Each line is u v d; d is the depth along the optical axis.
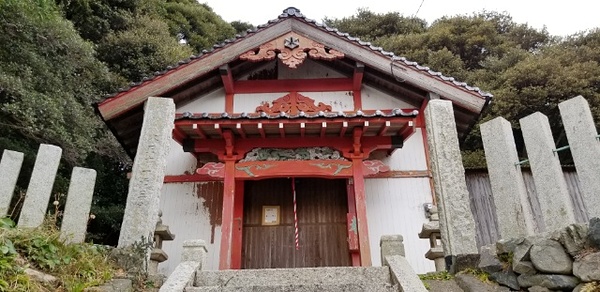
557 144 14.38
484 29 21.95
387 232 7.73
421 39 22.08
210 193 8.15
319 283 4.00
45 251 3.51
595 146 3.37
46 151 4.21
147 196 4.47
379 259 7.51
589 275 3.05
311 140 7.34
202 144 7.34
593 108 14.43
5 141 9.23
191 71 8.34
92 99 11.02
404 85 8.83
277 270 4.23
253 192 8.67
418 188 8.12
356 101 9.09
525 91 15.49
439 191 4.61
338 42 8.60
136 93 8.12
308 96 9.16
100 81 12.76
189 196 8.13
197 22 24.84
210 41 24.67
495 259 3.87
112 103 8.00
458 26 22.47
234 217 8.09
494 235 9.35
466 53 21.80
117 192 13.10
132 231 4.26
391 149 7.74
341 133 7.21
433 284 3.94
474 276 3.92
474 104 8.17
